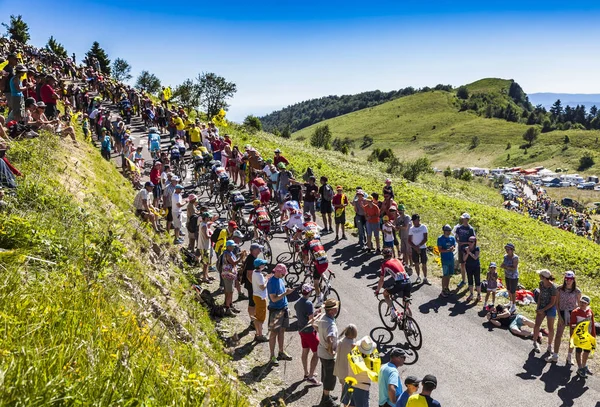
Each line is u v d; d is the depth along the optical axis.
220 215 21.78
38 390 4.43
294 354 11.93
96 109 30.23
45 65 55.84
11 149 13.17
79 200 12.56
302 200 22.22
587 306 11.37
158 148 28.00
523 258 25.12
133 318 7.42
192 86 56.44
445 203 38.31
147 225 15.32
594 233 56.12
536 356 12.09
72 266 8.12
